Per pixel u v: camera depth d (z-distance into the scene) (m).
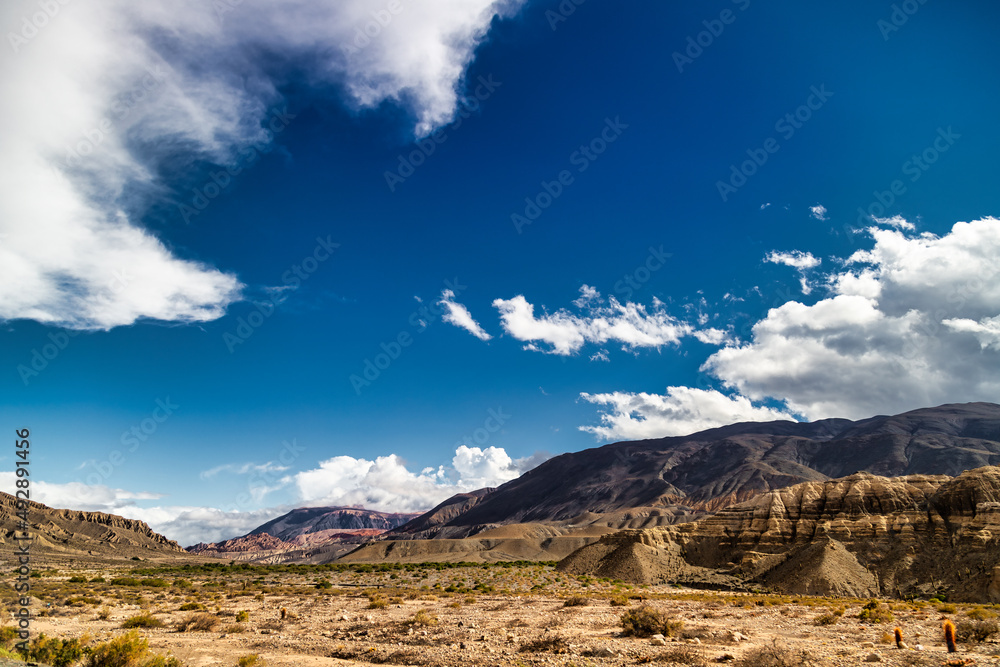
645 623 35.78
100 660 24.83
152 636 36.69
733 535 145.12
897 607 58.47
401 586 105.38
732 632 34.94
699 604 62.31
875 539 115.44
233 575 130.00
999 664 24.19
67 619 44.22
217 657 30.00
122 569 158.38
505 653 29.41
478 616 48.88
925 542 109.12
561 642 31.20
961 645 30.53
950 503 113.94
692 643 31.91
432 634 36.50
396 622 44.41
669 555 143.12
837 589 101.81
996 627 32.56
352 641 34.59
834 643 31.70
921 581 99.75
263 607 57.78
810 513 136.62
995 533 99.81
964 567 96.94
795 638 34.56
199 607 55.44
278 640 34.62
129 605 58.56
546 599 67.88
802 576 109.06
